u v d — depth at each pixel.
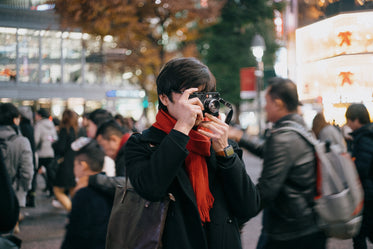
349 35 5.15
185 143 1.69
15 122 5.84
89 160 4.32
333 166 2.56
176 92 1.81
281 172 2.46
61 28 9.24
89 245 3.06
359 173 3.68
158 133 1.85
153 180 1.68
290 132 2.52
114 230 1.84
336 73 5.26
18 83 32.59
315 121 5.19
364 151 3.68
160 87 1.86
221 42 23.55
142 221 1.78
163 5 9.08
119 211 1.84
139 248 1.76
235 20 21.53
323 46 5.41
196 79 1.81
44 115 9.25
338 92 5.25
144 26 9.28
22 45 32.53
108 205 3.12
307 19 5.68
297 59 5.87
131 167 1.81
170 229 1.77
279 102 2.82
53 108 33.59
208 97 1.79
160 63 10.03
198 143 1.78
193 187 1.78
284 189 2.50
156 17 9.29
